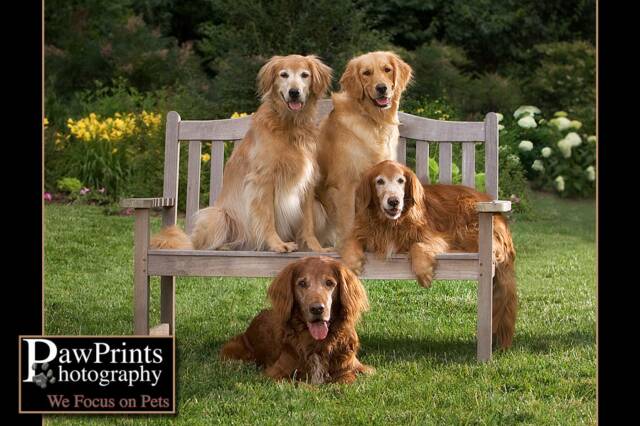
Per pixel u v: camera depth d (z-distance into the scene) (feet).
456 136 16.11
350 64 15.60
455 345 15.21
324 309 12.28
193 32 47.88
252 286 20.95
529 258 23.99
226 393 12.24
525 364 13.48
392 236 13.85
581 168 37.96
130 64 42.04
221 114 34.01
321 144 15.65
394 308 18.58
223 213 15.46
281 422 11.09
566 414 11.30
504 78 45.09
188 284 21.13
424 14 47.39
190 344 15.25
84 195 30.96
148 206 14.23
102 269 21.71
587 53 44.01
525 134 38.34
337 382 12.69
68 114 37.14
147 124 32.14
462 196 14.96
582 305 18.43
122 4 45.78
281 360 13.06
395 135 15.80
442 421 11.10
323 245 15.83
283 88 14.58
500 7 46.85
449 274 13.67
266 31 34.40
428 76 40.42
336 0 33.78
